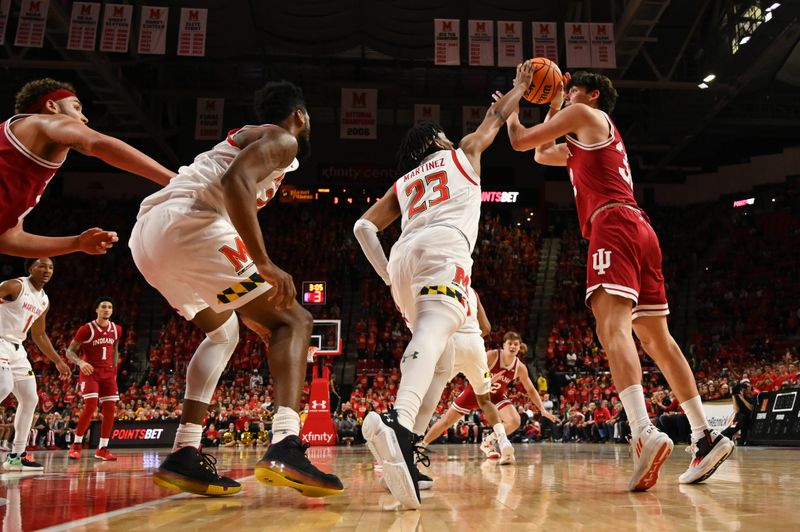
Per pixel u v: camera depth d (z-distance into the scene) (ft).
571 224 91.35
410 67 77.46
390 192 10.41
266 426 50.88
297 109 9.30
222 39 70.03
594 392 55.88
